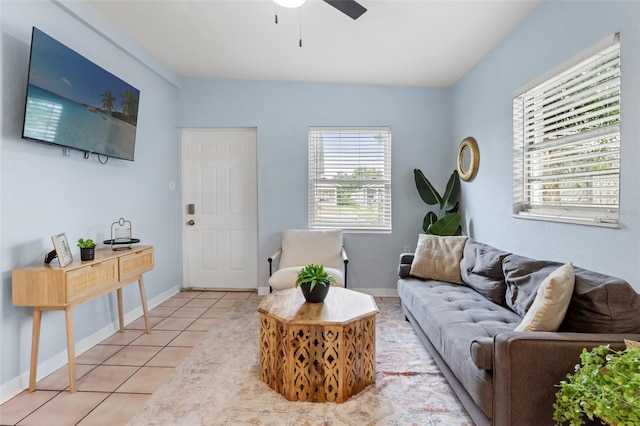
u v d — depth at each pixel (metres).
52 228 2.22
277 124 3.94
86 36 2.51
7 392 1.87
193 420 1.69
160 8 2.48
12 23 1.95
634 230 1.62
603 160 1.85
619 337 1.34
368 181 3.97
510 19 2.51
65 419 1.69
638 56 1.58
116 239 2.61
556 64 2.14
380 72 3.56
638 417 0.91
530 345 1.32
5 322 1.89
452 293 2.47
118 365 2.25
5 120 1.91
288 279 3.14
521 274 2.06
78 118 2.29
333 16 2.53
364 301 2.21
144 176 3.33
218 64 3.49
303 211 3.96
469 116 3.45
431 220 3.81
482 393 1.43
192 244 4.14
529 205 2.53
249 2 2.39
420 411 1.76
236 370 2.19
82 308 2.47
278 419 1.70
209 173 4.10
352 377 1.91
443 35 2.76
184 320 3.10
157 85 3.56
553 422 1.30
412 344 2.57
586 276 1.62
